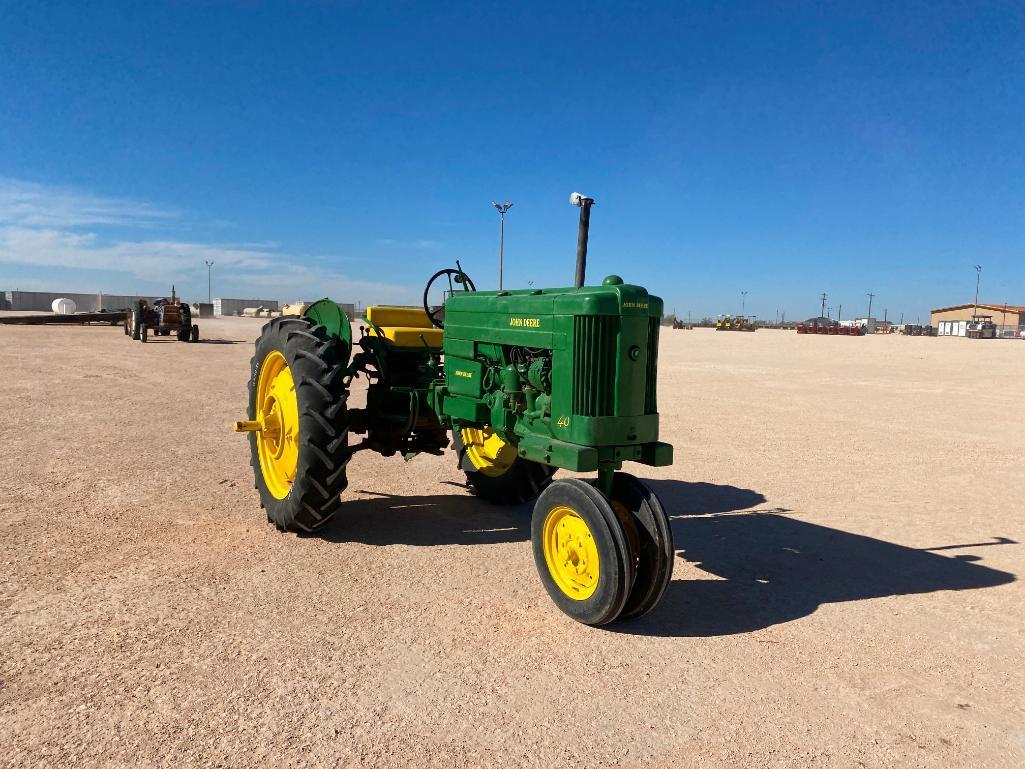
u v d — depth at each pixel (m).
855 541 5.23
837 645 3.57
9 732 2.63
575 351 3.84
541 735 2.72
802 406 12.44
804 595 4.21
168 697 2.90
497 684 3.09
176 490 6.02
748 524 5.62
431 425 5.47
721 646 3.53
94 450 7.43
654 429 3.99
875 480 7.11
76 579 4.09
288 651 3.32
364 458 7.79
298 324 5.12
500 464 5.97
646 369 3.96
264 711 2.82
